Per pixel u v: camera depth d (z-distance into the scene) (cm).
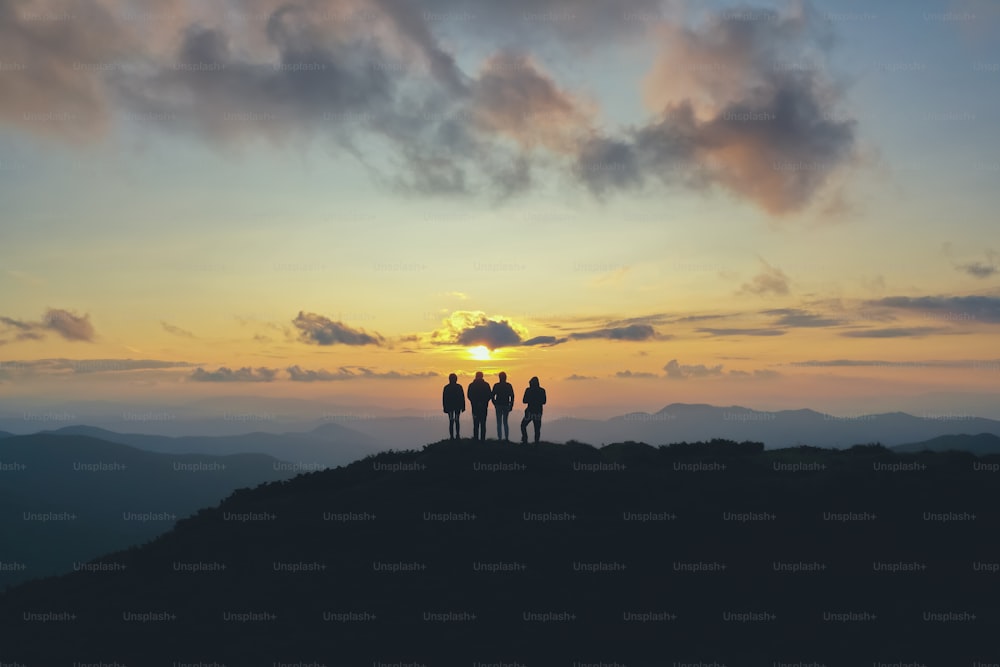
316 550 2848
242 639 2284
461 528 2923
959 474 3133
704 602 2411
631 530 2884
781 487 3180
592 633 2266
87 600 2712
